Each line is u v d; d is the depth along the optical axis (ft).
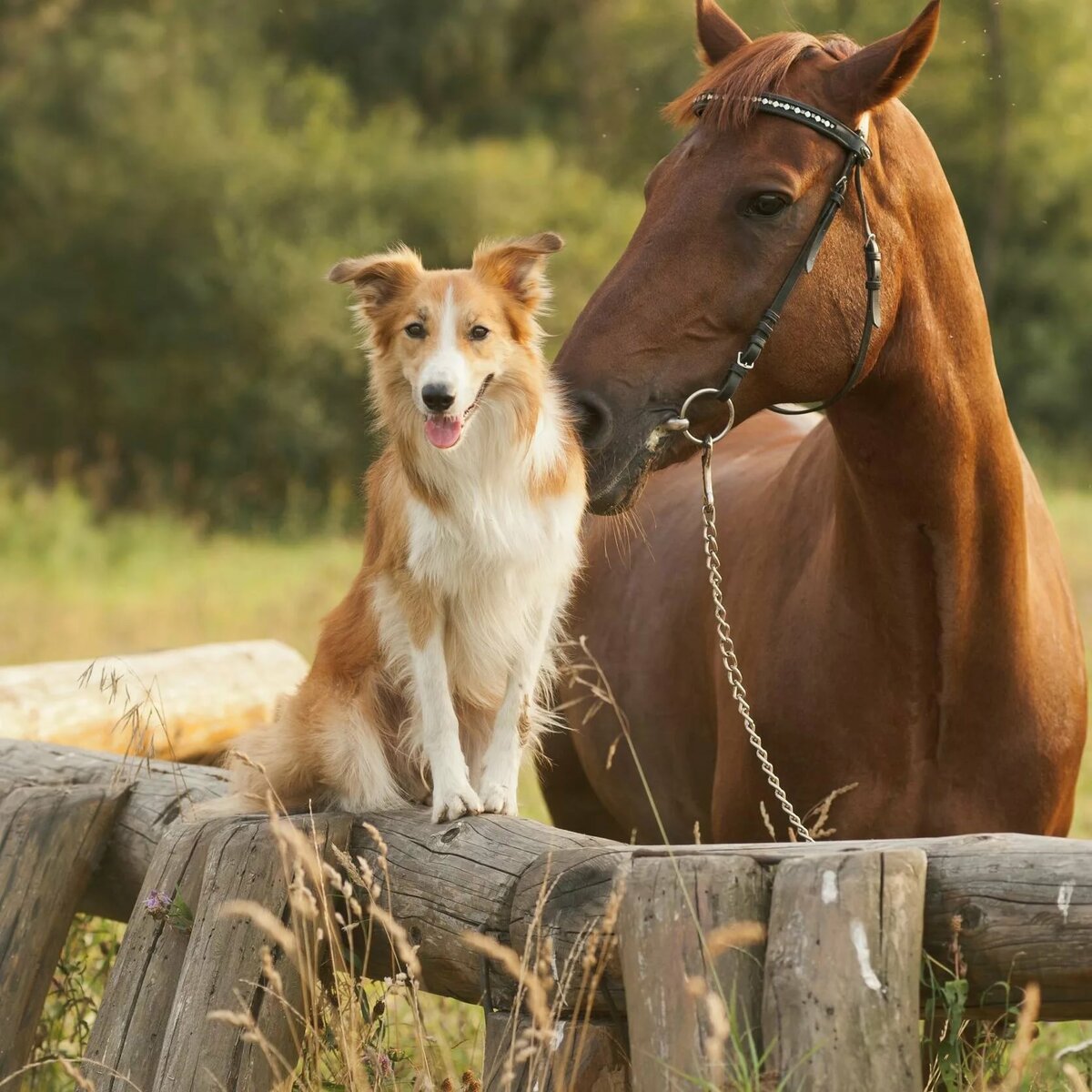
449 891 19.99
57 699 34.42
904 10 98.12
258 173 159.33
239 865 21.08
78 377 163.12
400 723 23.43
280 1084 19.38
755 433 31.01
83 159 162.30
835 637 22.18
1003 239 170.81
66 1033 27.37
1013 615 21.54
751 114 20.66
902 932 15.79
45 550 113.29
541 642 22.35
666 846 18.26
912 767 22.06
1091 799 41.39
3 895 24.43
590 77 200.03
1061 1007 16.24
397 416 22.33
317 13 199.11
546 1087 17.11
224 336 154.92
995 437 21.22
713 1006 14.78
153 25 170.91
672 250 20.66
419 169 164.04
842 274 20.57
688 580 26.63
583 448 21.44
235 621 75.97
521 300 23.36
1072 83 162.81
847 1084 15.15
